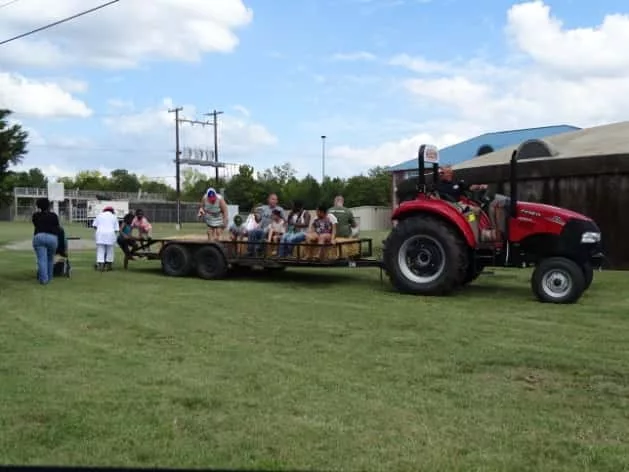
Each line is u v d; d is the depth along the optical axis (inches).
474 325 300.4
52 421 171.8
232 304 361.1
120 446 155.5
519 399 191.3
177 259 497.0
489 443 157.8
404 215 410.6
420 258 399.5
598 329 290.8
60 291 413.4
